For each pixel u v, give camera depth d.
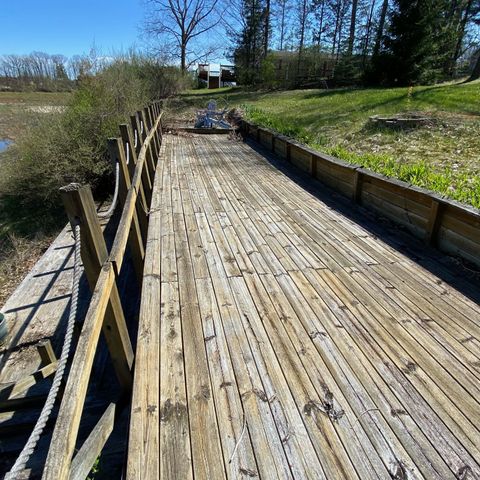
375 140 6.70
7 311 3.87
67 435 1.04
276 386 1.79
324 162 5.21
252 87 21.86
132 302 3.60
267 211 4.23
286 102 13.66
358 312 2.37
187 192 4.92
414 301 2.50
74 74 10.18
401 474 1.40
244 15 24.23
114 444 1.96
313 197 4.72
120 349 2.01
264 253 3.19
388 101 9.45
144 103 11.10
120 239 2.09
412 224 3.53
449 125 6.62
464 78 16.39
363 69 17.08
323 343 2.09
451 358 1.99
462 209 2.87
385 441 1.53
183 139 9.50
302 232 3.64
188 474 1.40
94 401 2.37
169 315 2.32
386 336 2.15
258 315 2.33
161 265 2.96
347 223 3.87
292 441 1.52
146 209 4.24
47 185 7.50
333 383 1.81
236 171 6.11
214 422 1.61
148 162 5.46
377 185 4.02
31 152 7.66
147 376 1.85
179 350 2.03
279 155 7.27
